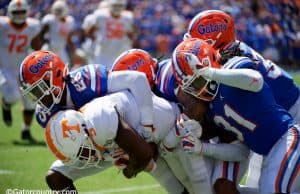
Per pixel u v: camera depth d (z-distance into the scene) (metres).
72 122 10.20
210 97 10.48
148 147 10.43
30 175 16.23
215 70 10.02
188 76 10.26
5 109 22.80
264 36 40.62
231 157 10.80
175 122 10.97
